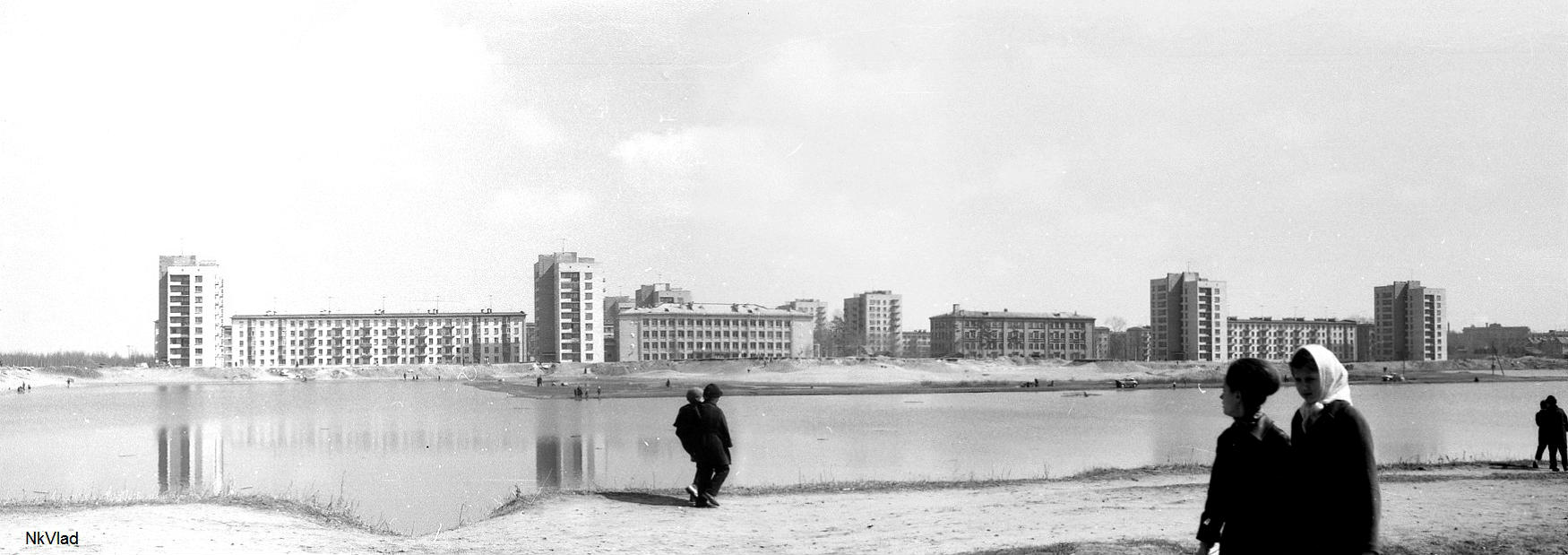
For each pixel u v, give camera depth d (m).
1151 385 135.12
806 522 17.03
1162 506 18.03
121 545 14.22
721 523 17.09
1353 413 6.76
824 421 62.81
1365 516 6.62
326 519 18.41
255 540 15.13
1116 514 17.03
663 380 150.62
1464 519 15.34
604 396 104.06
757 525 16.73
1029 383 137.75
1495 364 184.62
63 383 167.50
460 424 60.91
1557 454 40.84
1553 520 15.16
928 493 20.61
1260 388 7.20
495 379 174.12
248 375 188.00
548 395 110.12
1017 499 19.38
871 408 79.44
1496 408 78.88
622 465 36.38
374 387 147.88
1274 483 7.02
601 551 14.31
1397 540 13.48
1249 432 7.23
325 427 60.00
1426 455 37.69
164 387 156.25
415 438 50.72
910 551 13.73
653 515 18.08
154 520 16.84
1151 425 58.62
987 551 13.29
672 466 36.16
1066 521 16.23
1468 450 40.84
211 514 17.86
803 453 40.47
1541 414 25.05
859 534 15.52
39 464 39.44
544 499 20.02
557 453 41.88
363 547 14.75
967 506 18.58
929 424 59.66
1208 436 50.06
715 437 19.06
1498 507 16.83
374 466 37.09
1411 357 195.75
